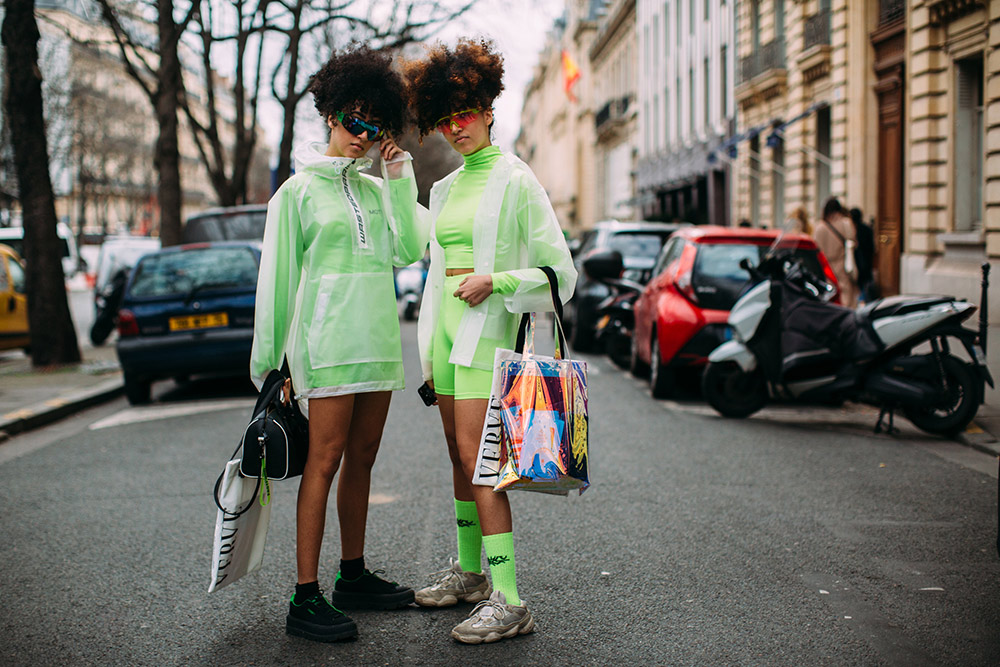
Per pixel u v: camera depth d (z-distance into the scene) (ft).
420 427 27.78
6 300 48.85
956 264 51.62
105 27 65.92
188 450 25.23
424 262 79.82
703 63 114.83
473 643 11.69
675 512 18.02
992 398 29.01
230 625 12.64
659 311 31.55
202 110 221.25
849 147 65.72
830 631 12.07
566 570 14.64
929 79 53.16
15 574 15.05
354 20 67.67
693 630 12.13
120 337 33.50
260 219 51.16
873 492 19.42
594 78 220.84
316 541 12.10
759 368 27.73
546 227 12.03
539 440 11.45
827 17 69.97
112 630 12.55
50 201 44.27
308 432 12.17
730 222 102.68
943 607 12.90
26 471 23.07
